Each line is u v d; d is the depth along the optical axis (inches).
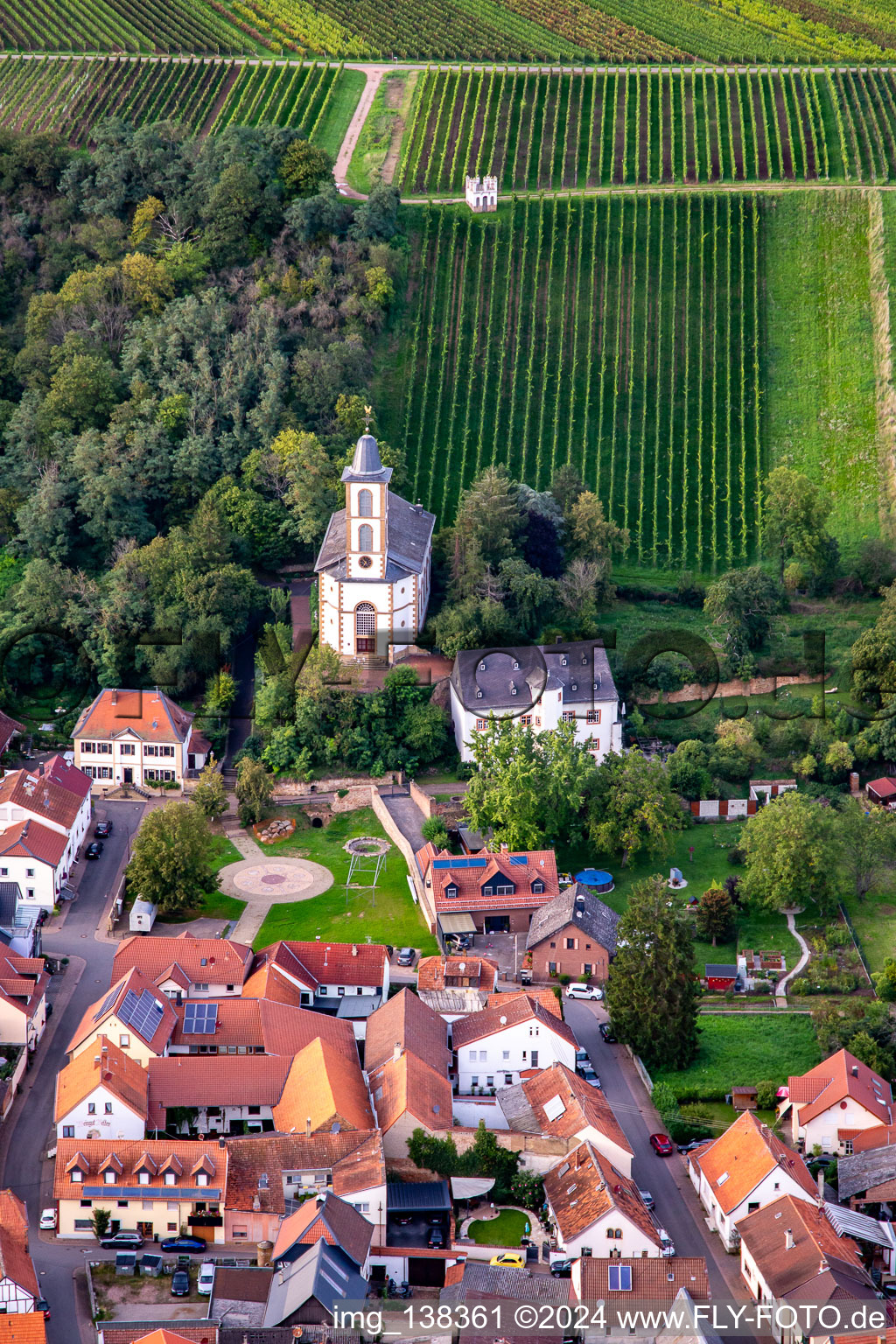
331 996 5595.5
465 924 5969.5
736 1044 5492.1
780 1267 4303.6
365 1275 4379.9
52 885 6156.5
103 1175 4581.7
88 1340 4146.2
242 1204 4522.6
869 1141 4918.8
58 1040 5393.7
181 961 5511.8
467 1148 4753.9
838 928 6087.6
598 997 5748.0
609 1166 4665.4
